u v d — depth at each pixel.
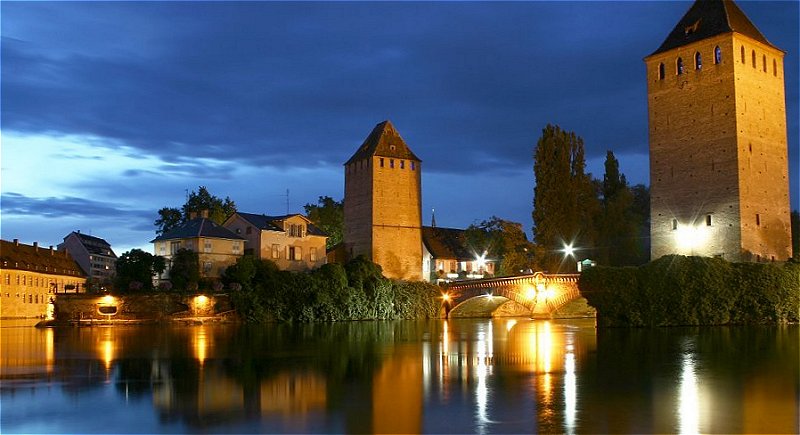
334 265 119.81
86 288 131.12
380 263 140.75
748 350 61.50
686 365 52.38
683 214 105.44
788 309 89.25
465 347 67.25
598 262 125.06
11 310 127.31
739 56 102.12
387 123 147.62
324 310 116.88
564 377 47.03
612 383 44.56
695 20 107.88
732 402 38.66
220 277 126.12
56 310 108.44
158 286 123.31
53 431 33.50
